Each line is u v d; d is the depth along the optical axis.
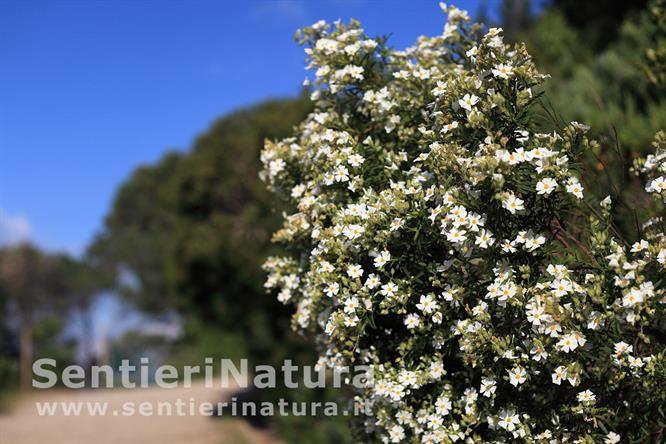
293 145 3.27
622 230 3.25
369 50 3.17
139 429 10.38
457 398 2.67
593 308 2.33
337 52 3.17
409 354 2.75
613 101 5.27
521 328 2.41
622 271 2.26
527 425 2.47
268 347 10.62
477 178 2.33
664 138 2.61
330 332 2.63
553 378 2.32
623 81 5.45
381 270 2.59
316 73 3.20
